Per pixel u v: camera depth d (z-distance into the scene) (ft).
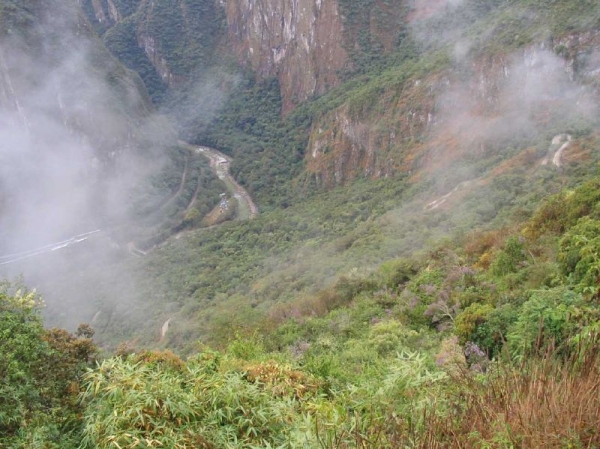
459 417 11.02
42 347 18.48
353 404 15.85
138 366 18.02
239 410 15.60
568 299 20.06
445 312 36.81
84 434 15.78
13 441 14.94
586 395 9.62
